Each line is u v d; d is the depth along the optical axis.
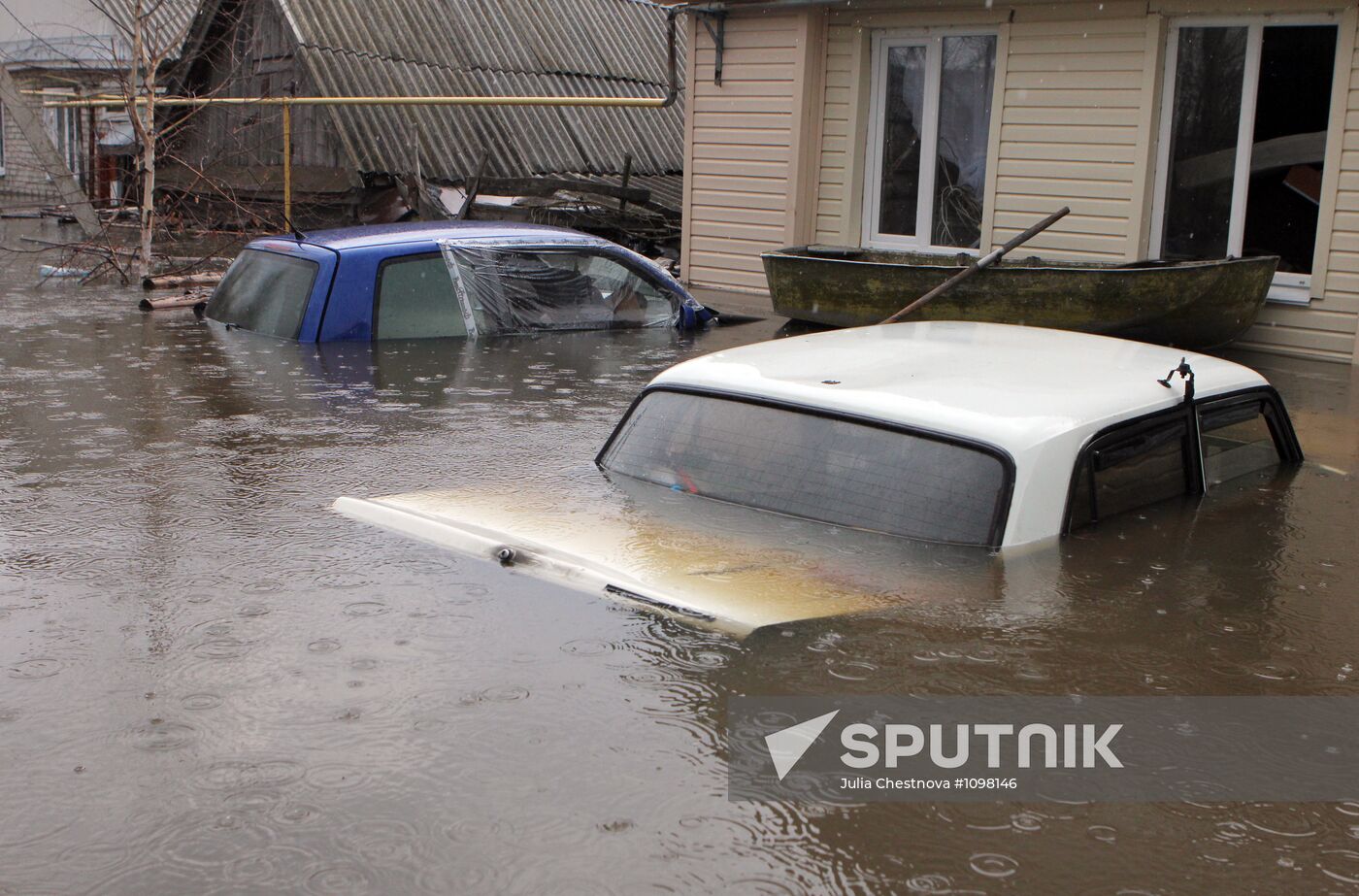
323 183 16.44
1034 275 8.60
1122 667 3.16
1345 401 7.35
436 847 2.41
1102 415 4.09
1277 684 3.08
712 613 3.43
